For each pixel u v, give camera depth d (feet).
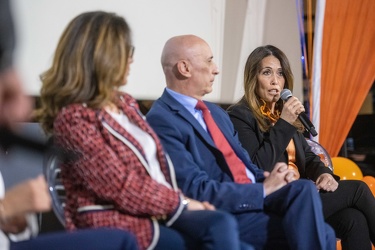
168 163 11.07
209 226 9.82
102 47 10.27
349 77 22.11
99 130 10.12
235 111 15.42
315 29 21.83
